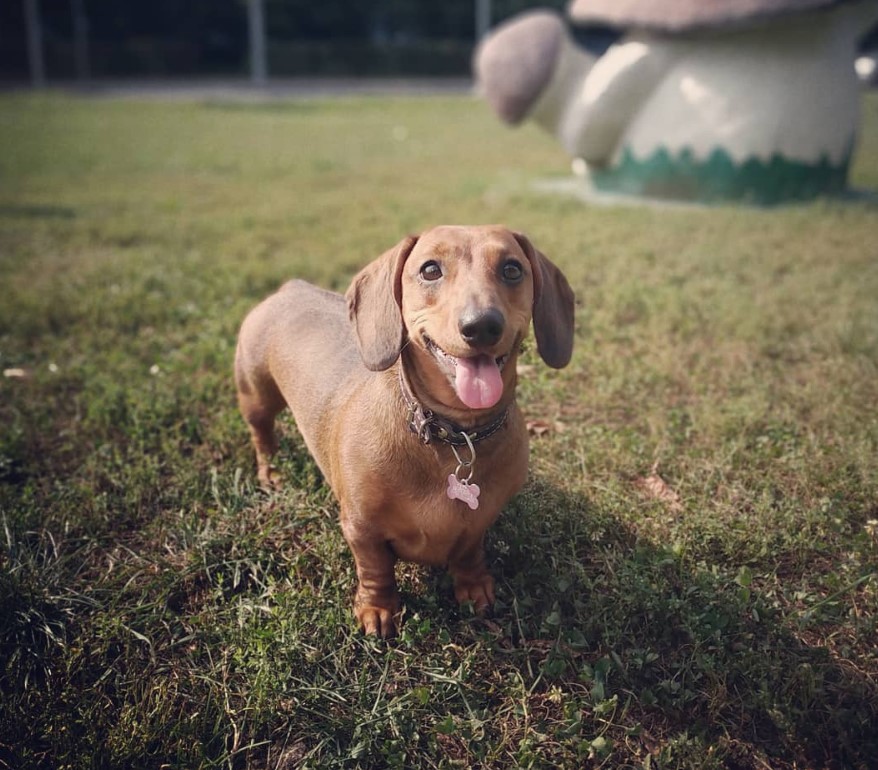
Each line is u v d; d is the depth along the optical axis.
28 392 0.93
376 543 0.57
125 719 0.51
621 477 0.76
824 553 0.66
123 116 4.39
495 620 0.60
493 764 0.50
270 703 0.52
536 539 0.66
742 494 0.73
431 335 0.50
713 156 1.88
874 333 1.05
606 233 1.59
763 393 0.90
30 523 0.69
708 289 1.26
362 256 1.43
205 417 0.88
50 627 0.59
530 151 3.05
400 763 0.49
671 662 0.56
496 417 0.53
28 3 7.12
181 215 1.83
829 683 0.54
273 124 4.09
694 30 1.78
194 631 0.59
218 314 1.16
